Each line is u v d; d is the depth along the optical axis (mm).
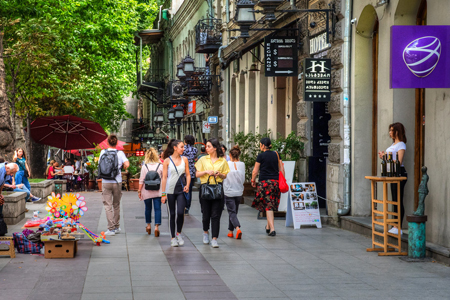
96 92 29203
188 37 37188
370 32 12359
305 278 7598
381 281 7441
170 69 44500
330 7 13312
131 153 51531
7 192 14289
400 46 8758
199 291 6871
